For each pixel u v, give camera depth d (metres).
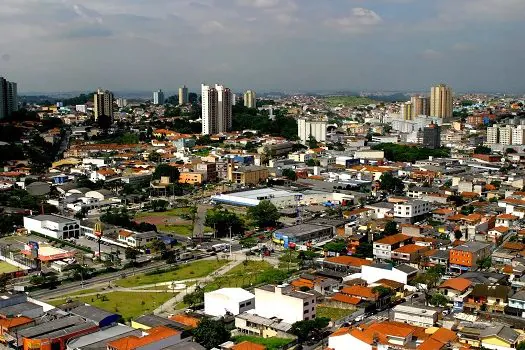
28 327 199.88
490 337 185.12
